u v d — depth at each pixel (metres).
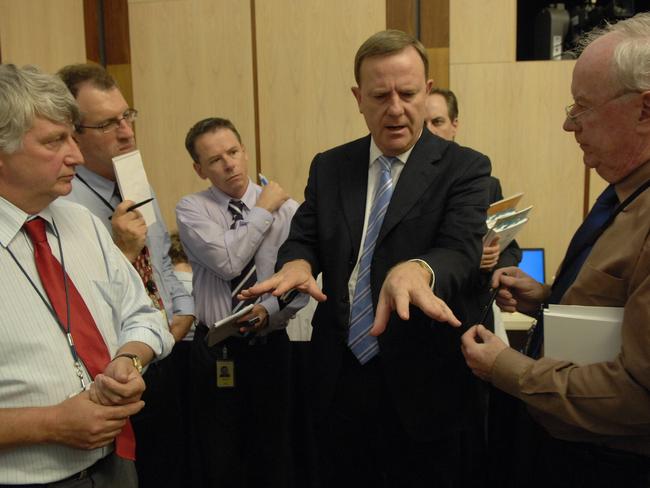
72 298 1.16
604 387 0.98
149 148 3.34
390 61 1.25
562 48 3.06
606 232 1.09
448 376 1.32
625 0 2.96
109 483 1.21
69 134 1.14
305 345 2.06
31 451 1.08
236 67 3.21
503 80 3.00
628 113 1.02
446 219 1.26
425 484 1.36
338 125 3.17
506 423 1.35
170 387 2.02
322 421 1.43
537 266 2.96
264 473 2.09
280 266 1.35
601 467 1.10
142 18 3.26
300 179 3.24
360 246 1.34
